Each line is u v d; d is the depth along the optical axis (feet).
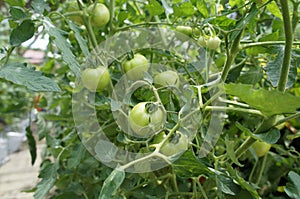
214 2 1.74
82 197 1.87
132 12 2.06
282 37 1.68
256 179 2.01
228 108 1.31
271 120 1.37
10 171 4.73
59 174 2.04
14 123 7.34
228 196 1.38
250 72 1.87
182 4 1.65
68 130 2.25
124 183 1.55
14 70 1.20
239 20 1.53
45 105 2.69
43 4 1.43
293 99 1.11
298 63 1.69
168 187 1.66
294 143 2.22
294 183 1.34
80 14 1.60
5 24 7.23
